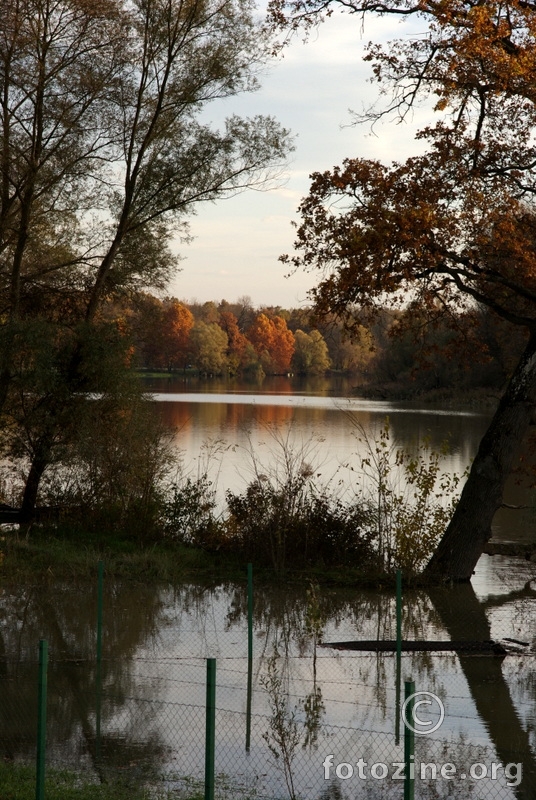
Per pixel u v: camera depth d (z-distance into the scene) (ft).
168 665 38.96
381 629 46.62
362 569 59.31
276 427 168.86
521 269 53.83
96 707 32.63
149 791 24.50
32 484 73.67
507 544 68.80
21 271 82.94
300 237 53.93
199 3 77.00
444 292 62.54
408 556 58.13
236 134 80.33
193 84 78.79
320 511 62.34
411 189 52.54
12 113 74.64
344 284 51.83
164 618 47.85
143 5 76.43
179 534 68.44
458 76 52.60
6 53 72.13
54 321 81.61
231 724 31.17
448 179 53.93
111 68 77.10
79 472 72.95
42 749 21.95
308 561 60.54
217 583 56.70
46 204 80.07
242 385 424.05
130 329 83.25
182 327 481.87
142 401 74.43
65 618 47.16
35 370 69.67
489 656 41.37
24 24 71.56
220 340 492.54
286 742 28.73
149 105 79.05
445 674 38.24
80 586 54.49
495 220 52.19
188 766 26.96
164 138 78.89
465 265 55.31
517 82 51.19
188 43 78.28
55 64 74.74
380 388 296.51
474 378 248.32
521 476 103.19
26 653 40.19
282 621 48.01
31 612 48.06
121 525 69.87
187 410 222.69
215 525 67.46
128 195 79.30
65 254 82.58
